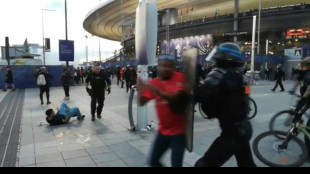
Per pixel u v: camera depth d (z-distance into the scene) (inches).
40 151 208.5
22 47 1798.7
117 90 735.7
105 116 347.6
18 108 437.4
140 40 253.4
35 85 890.1
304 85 204.2
